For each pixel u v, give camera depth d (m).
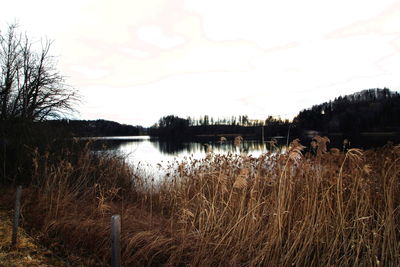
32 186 7.04
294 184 4.61
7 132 8.34
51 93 12.80
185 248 4.13
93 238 4.37
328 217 3.83
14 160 8.00
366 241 3.55
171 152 27.94
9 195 6.50
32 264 3.56
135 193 7.98
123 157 9.50
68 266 3.61
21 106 11.59
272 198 4.46
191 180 6.78
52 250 4.11
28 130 8.31
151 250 3.97
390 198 3.60
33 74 12.59
